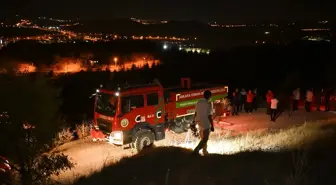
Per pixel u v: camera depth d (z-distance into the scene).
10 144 9.92
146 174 8.58
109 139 15.26
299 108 24.72
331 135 13.43
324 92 23.95
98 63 79.56
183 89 18.34
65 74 60.69
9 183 9.80
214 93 19.50
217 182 7.16
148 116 15.85
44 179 10.43
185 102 17.70
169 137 17.44
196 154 10.05
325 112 23.17
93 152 15.50
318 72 45.62
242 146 12.84
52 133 10.75
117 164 10.68
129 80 49.84
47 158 10.43
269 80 45.69
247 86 42.03
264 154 9.83
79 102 34.25
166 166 9.04
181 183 7.32
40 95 10.49
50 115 10.64
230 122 20.59
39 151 10.40
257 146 12.43
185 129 17.73
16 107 10.12
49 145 11.35
